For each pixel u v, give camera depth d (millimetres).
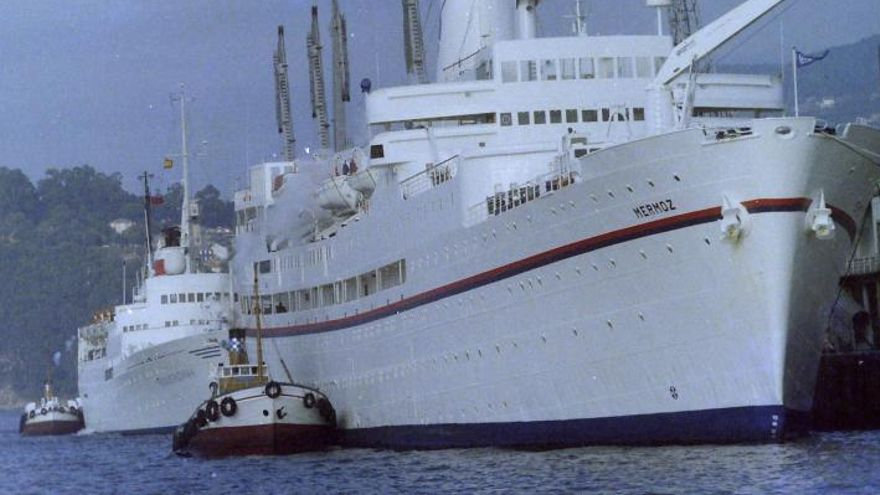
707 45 101812
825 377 136875
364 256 135375
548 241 103375
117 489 119938
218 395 138875
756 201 91250
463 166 113812
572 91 123438
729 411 95250
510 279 108562
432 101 125562
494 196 110375
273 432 135000
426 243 121062
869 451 96188
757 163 90688
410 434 127938
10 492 127375
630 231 96625
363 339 136125
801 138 90438
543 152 113125
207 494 108438
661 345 97375
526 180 112750
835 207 94500
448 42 138250
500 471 100250
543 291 105125
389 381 131250
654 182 94188
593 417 103688
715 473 88312
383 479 105750
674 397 97750
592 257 99875
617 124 122875
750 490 82750
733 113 121188
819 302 96375
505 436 113062
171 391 191750
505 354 110938
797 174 91125
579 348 103062
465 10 136125
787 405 94688
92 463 155250
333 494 100312
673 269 95188
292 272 154000
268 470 121938
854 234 98438
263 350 161750
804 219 92375
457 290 116312
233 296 178000
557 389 106125
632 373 99812
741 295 92938
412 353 125812
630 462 95062
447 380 120062
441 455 117312
